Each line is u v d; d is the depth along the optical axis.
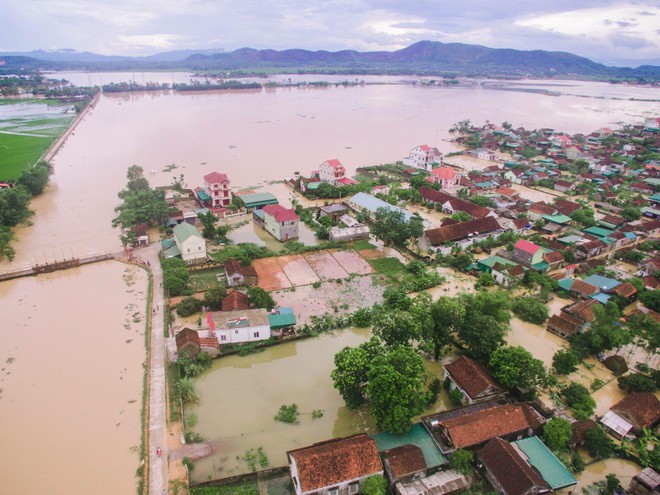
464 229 96.94
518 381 51.00
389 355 47.88
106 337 63.38
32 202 118.94
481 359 56.75
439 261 88.00
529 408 47.88
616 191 128.62
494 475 40.69
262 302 68.69
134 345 61.75
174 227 94.50
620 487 40.78
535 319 69.00
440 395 54.00
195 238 83.19
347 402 48.94
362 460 40.50
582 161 156.12
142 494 40.34
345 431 48.22
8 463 43.78
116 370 56.78
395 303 68.19
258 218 105.88
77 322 66.81
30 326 65.75
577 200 124.81
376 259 89.56
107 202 118.81
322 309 71.19
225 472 42.91
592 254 90.38
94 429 47.91
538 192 134.50
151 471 42.84
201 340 58.97
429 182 135.12
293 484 41.09
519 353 51.59
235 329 61.00
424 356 60.34
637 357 61.44
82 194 124.69
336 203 117.81
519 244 85.00
